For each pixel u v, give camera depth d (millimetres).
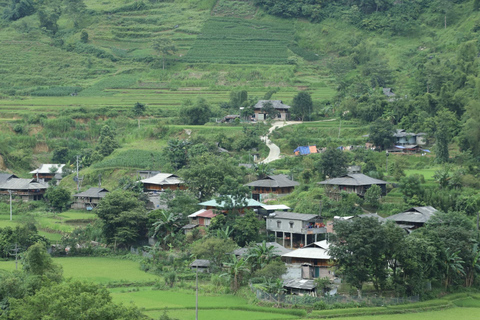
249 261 100938
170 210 128750
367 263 91250
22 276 80000
